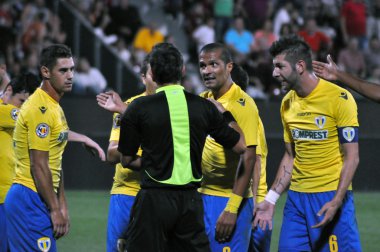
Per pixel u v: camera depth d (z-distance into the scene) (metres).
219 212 16.67
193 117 14.55
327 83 16.33
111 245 18.28
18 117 16.09
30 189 16.11
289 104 16.84
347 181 15.91
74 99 34.06
